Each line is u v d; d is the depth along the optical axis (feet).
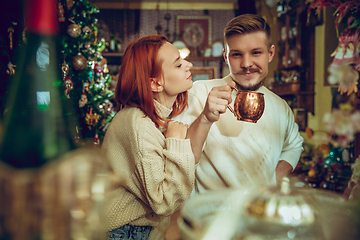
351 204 1.53
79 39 8.63
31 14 1.15
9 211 1.10
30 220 1.11
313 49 11.00
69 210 1.15
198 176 3.93
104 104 10.91
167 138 2.94
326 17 10.18
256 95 2.91
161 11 22.13
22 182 1.11
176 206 3.05
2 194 1.10
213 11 22.33
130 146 2.89
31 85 1.24
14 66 5.35
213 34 22.34
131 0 21.85
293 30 11.72
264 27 3.43
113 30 21.13
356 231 1.34
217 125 3.80
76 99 9.00
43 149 1.22
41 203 1.12
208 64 22.53
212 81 4.16
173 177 2.86
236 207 1.49
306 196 1.46
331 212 1.46
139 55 3.06
